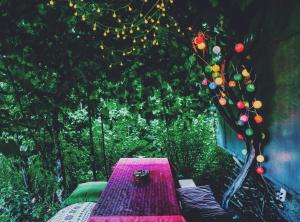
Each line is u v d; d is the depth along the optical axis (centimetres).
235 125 526
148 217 343
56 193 702
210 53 605
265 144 491
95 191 557
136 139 858
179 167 854
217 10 515
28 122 623
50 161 669
